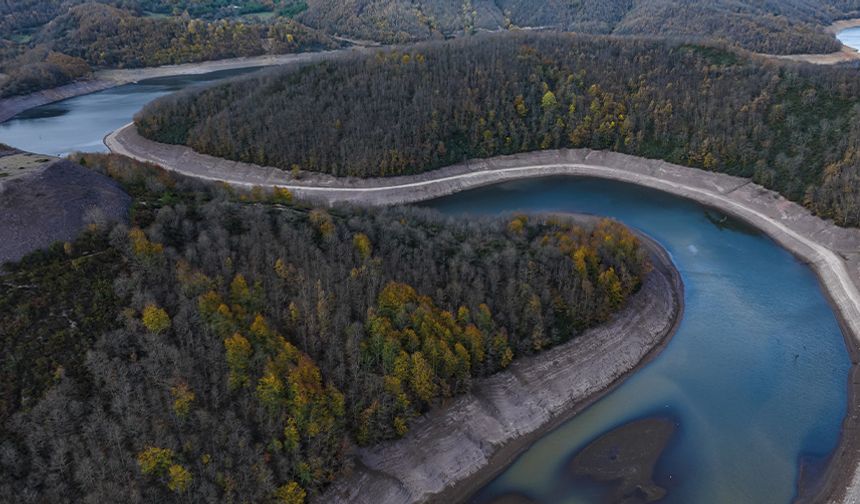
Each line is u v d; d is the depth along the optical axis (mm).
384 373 85125
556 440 88562
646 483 82000
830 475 83062
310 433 74938
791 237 145625
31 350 75312
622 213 164000
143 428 71062
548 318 100312
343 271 98188
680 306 120062
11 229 87562
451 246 111812
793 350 107750
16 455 66375
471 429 86500
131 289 84688
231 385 76750
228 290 89312
